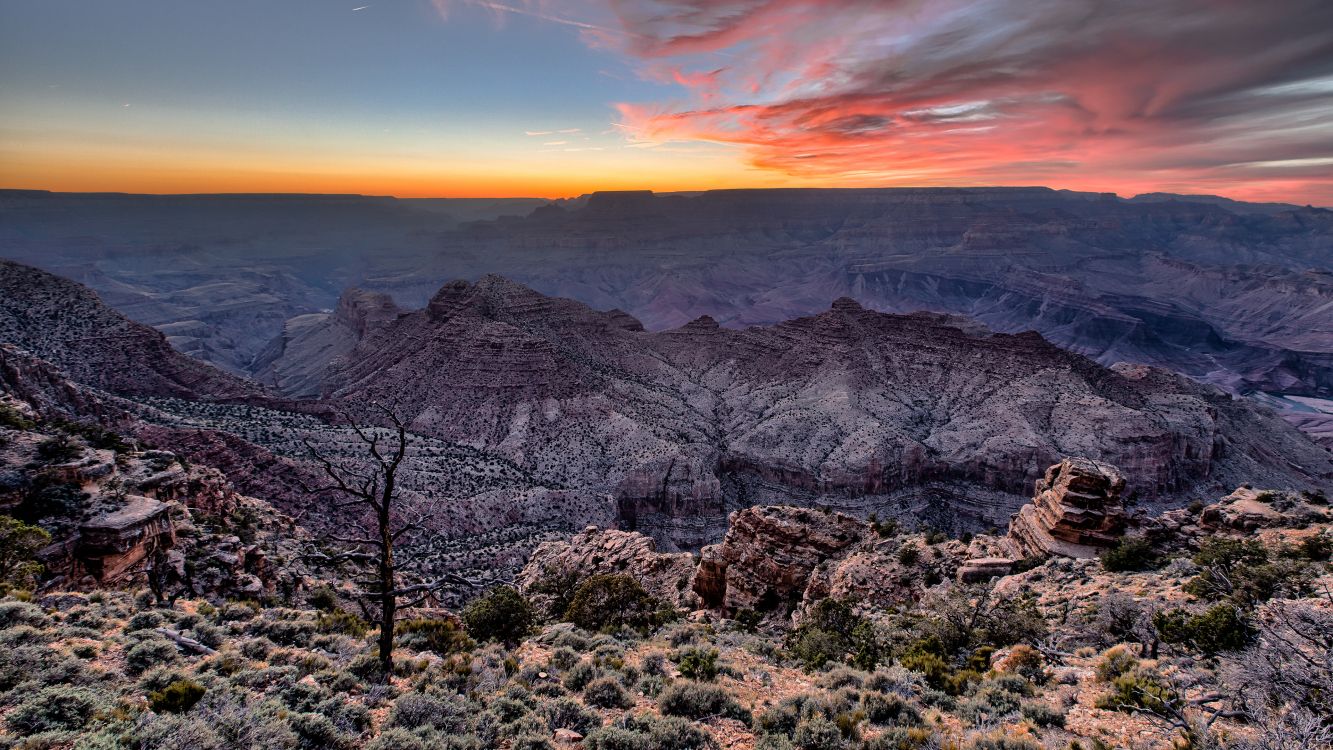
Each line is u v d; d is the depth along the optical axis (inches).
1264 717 552.4
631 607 1590.8
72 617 788.6
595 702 733.3
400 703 620.7
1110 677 846.5
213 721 502.0
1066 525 1817.2
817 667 1034.7
